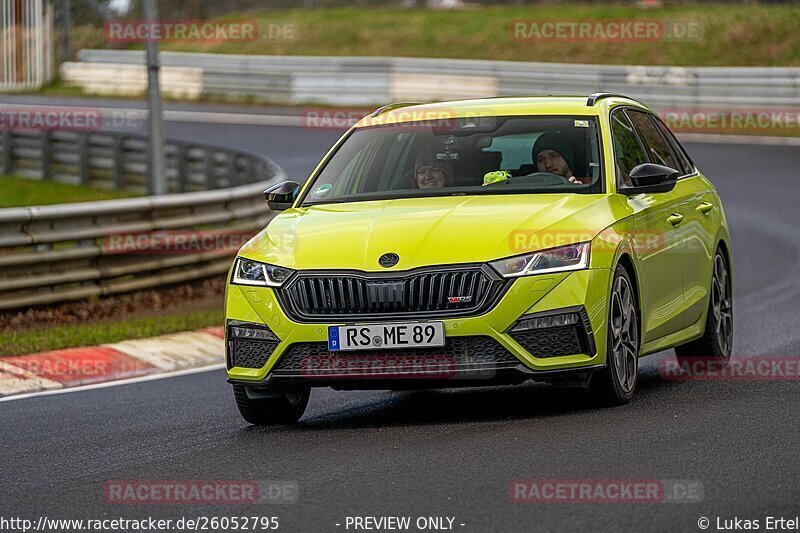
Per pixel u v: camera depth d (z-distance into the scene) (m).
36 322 44.44
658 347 28.14
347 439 23.89
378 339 23.88
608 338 24.72
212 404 30.16
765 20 133.62
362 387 24.94
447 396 29.61
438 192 27.09
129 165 87.88
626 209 26.67
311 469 21.25
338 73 130.25
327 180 28.75
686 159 33.22
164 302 49.31
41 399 32.22
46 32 159.75
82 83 151.88
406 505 18.39
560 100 29.59
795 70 108.81
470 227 24.59
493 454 21.47
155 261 49.53
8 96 153.00
